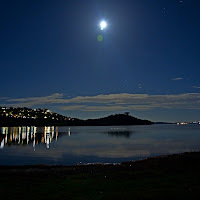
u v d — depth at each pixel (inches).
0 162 1286.9
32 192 513.3
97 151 1839.3
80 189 534.9
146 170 766.5
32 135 4877.0
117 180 625.0
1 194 498.3
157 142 2753.4
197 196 432.5
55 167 948.6
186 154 1065.5
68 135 4943.4
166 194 455.5
